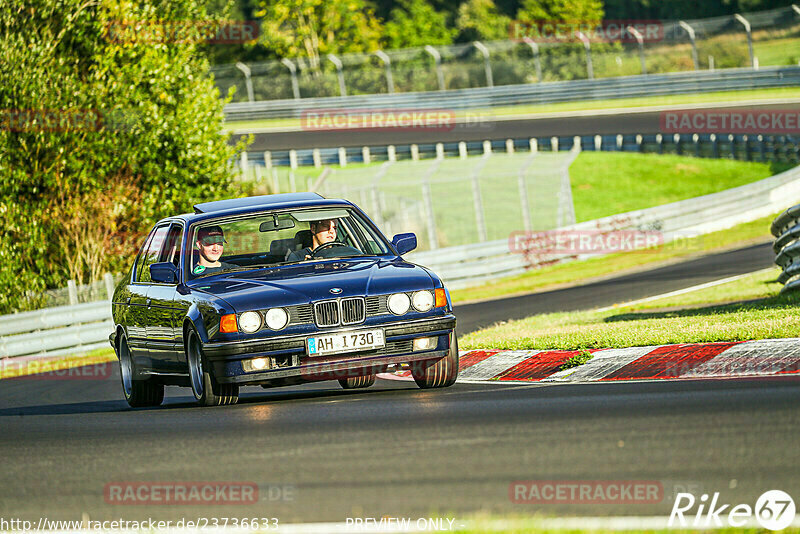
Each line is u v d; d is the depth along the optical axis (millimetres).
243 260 33469
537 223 114438
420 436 21969
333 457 20422
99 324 72250
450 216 116938
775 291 56625
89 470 21375
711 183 139750
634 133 153750
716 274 74125
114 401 40875
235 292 29859
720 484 16375
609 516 15078
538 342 38625
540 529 14242
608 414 23234
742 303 49875
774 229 53938
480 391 29766
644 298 64938
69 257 86500
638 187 138875
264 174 138750
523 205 99438
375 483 17906
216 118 93938
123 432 26656
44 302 82438
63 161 84375
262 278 30984
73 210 85625
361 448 21141
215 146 93562
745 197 109688
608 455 18875
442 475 18156
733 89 170125
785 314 37562
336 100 186500
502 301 75125
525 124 167000
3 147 82000
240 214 33406
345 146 159500
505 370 36312
